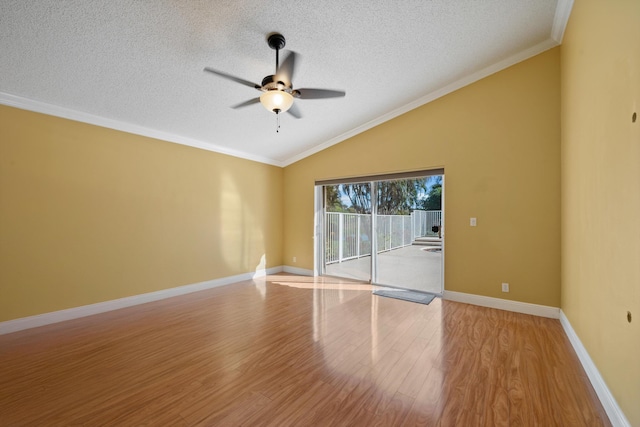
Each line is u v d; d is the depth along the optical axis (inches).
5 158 107.3
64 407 67.2
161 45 91.0
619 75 62.2
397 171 168.2
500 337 103.7
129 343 100.7
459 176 146.6
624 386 57.9
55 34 81.5
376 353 92.7
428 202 164.6
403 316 126.0
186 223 166.1
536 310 126.3
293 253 223.8
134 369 83.7
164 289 155.3
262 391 73.2
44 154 116.4
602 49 71.7
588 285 82.4
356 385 75.5
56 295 119.3
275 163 223.0
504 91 134.4
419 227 168.6
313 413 65.0
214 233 180.7
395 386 75.0
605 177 69.9
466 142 144.6
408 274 172.9
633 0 55.6
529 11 101.5
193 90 118.2
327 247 211.9
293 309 136.4
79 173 126.0
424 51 116.0
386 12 92.2
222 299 153.2
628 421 55.9
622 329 59.5
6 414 64.8
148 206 149.6
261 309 136.6
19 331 109.7
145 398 70.5
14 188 109.3
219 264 183.2
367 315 127.6
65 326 115.3
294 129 172.6
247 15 84.4
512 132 132.6
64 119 122.0
